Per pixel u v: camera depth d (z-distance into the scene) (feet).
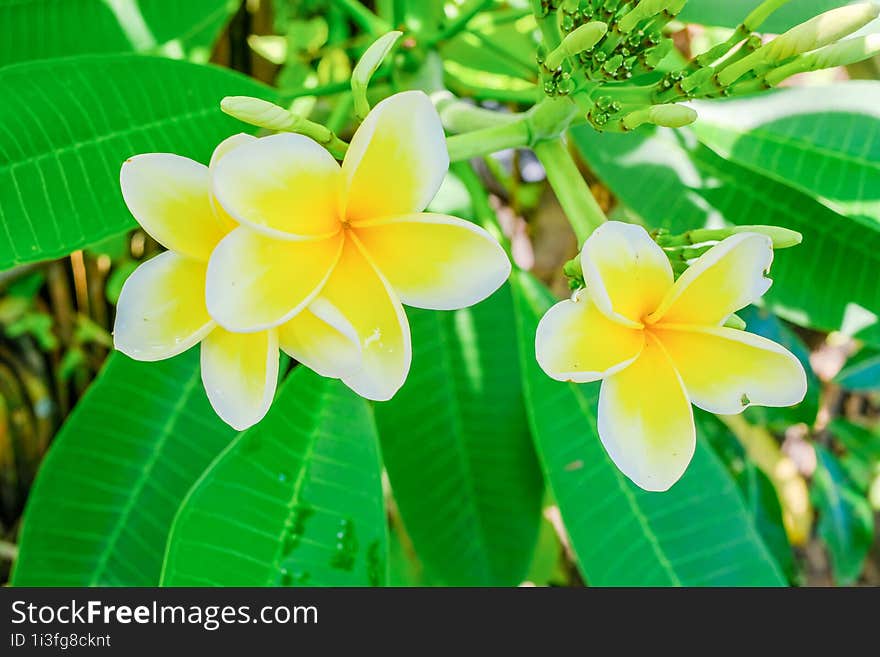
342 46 2.11
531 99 1.60
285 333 1.00
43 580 1.42
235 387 1.01
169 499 1.48
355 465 1.38
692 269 1.00
